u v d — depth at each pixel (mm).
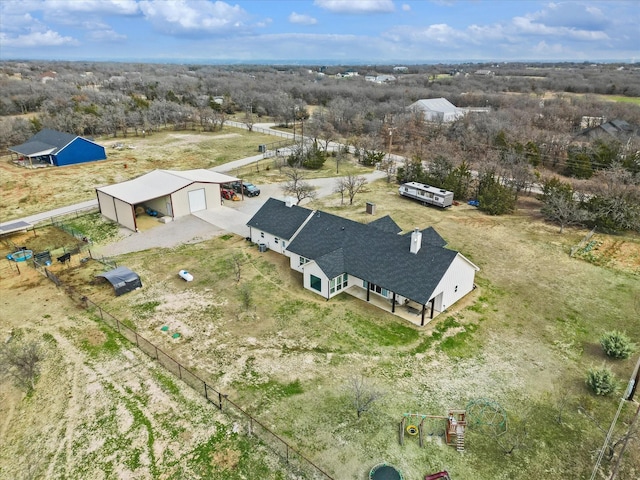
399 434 19125
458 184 51094
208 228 41312
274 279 32094
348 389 21594
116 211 42031
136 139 79125
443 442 18766
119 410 20203
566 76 199000
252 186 51312
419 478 17109
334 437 18891
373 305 28828
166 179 45625
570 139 69125
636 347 24609
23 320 27062
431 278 26797
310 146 71500
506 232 41031
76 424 19562
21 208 46250
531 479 17156
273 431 19141
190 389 21484
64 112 84312
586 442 18812
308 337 25562
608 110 94125
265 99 118250
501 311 28344
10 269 33500
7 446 19016
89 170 59031
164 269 33531
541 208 45656
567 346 25062
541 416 20141
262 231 36594
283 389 21531
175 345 24750
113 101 99250
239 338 25422
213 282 31609
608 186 44312
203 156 69062
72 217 43781
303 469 17406
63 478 17172
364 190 54156
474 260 35156
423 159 67500
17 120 75625
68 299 29406
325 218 34031
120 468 17438
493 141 67125
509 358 24000
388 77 196750
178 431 19078
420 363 23516
